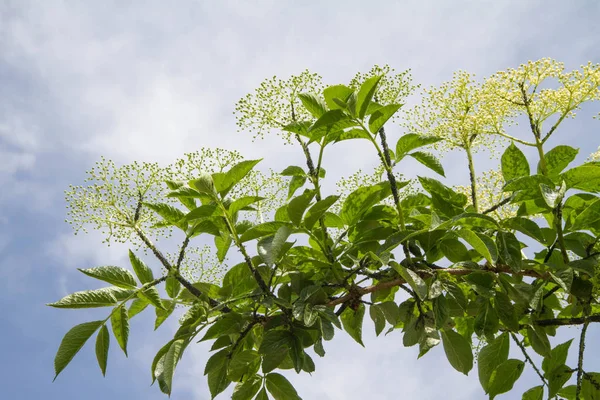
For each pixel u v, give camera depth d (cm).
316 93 163
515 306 157
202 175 154
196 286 159
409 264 156
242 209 158
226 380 157
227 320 153
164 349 152
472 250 162
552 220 160
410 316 157
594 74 160
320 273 159
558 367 156
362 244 159
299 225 153
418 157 160
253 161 154
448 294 156
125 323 153
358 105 157
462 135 169
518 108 165
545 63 163
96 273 154
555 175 162
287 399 157
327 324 150
